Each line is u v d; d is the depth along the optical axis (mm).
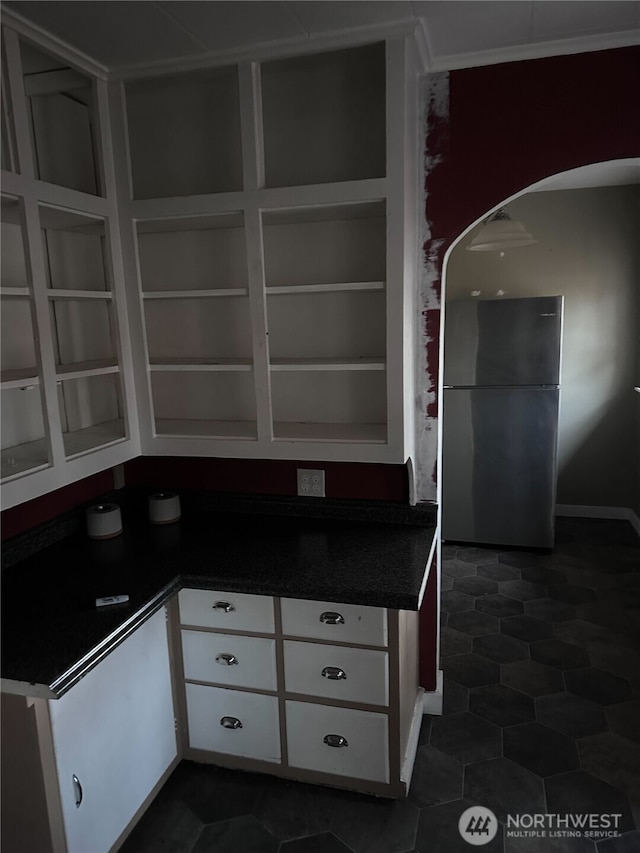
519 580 3771
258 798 2084
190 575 2008
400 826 1971
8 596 1868
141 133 2359
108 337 2463
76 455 1915
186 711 2182
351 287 2008
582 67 2029
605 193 4426
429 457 2369
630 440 4680
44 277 1765
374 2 1696
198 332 2488
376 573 1979
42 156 2070
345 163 2221
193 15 1725
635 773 2186
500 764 2242
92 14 1689
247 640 2051
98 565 2084
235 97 2234
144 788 1992
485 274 4719
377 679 1958
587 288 4566
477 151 2145
